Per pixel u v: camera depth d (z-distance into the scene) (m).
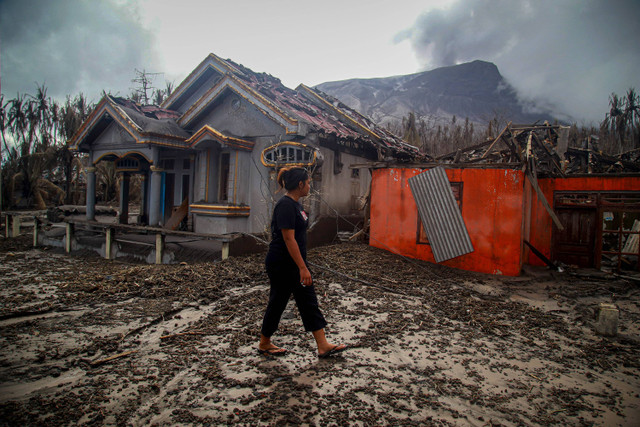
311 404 2.96
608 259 10.98
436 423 2.79
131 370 3.51
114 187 28.30
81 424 2.65
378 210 10.08
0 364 3.56
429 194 8.94
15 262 10.52
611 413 3.06
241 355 3.85
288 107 11.51
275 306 3.75
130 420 2.71
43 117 25.56
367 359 3.85
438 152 40.56
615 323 4.93
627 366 4.03
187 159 13.45
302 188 3.77
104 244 11.24
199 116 12.25
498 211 8.46
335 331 4.62
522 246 8.87
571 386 3.52
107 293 6.22
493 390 3.36
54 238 13.40
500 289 7.29
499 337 4.75
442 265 8.92
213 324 4.80
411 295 6.48
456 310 5.73
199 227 11.18
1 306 5.62
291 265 3.68
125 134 12.28
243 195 11.13
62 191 27.45
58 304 5.66
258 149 11.20
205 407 2.89
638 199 9.48
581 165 13.79
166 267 8.70
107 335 4.38
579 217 9.96
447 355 4.08
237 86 11.10
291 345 4.13
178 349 4.02
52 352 3.86
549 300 6.70
